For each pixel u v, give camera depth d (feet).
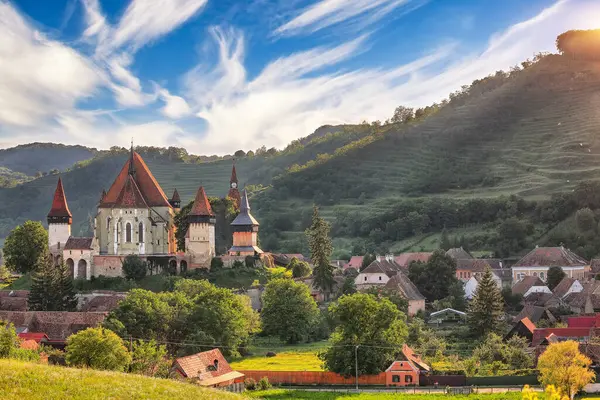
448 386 389.19
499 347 460.14
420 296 642.63
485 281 538.88
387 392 383.24
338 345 422.82
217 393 253.03
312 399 365.40
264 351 522.47
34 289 578.25
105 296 584.81
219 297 503.20
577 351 346.74
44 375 231.91
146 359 362.53
